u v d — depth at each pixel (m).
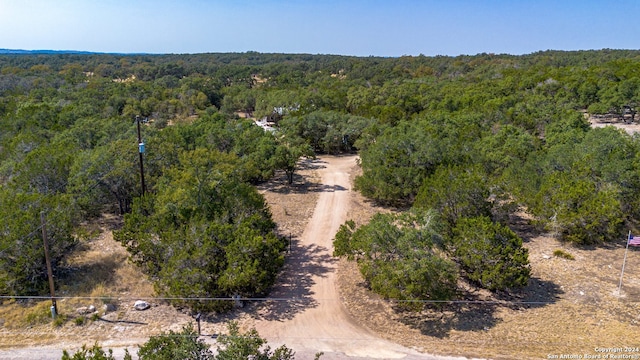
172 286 19.42
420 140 36.09
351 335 18.25
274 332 18.41
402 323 19.20
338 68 155.12
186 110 78.88
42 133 45.81
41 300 20.67
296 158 41.31
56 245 22.05
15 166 31.19
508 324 18.92
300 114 61.16
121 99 74.12
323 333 18.38
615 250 26.23
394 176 33.69
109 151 31.33
